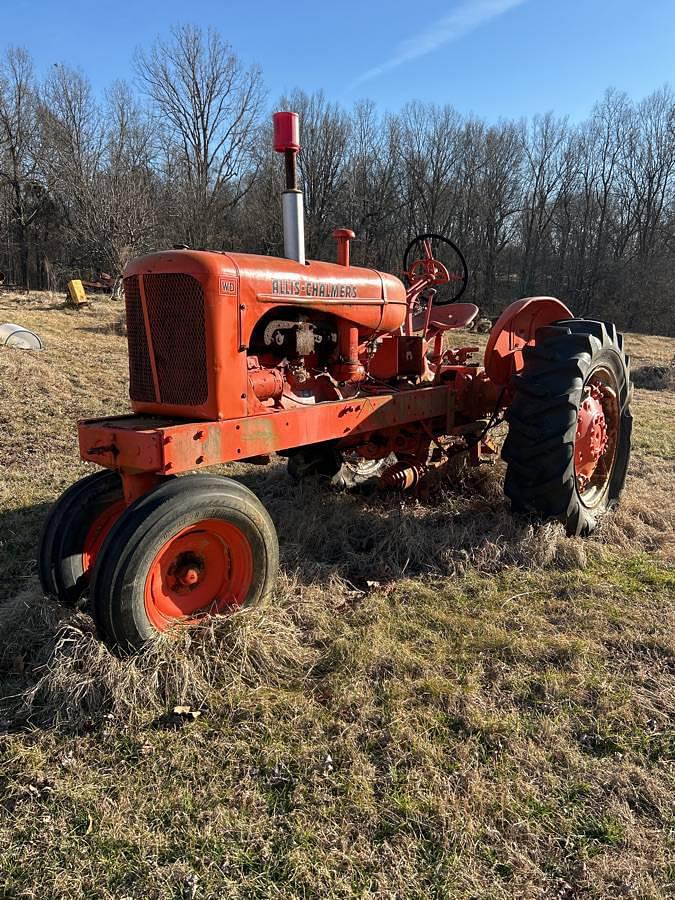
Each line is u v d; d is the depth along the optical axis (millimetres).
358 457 4852
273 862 1754
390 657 2666
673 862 1751
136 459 2604
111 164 27641
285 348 3301
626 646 2783
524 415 3629
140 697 2377
